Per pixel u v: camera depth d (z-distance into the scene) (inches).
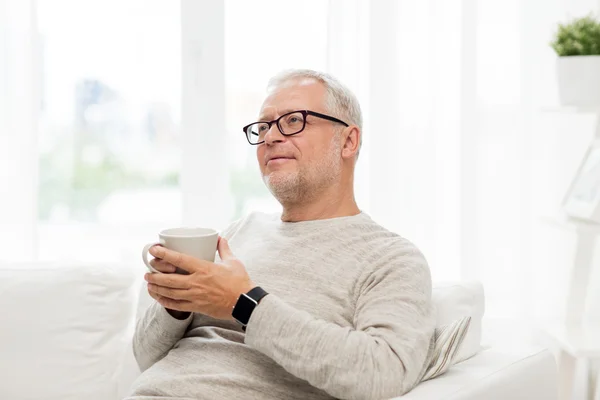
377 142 86.9
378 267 52.1
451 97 87.4
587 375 90.4
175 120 90.7
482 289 63.6
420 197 87.9
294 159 57.1
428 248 88.4
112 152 90.7
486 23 87.4
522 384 53.2
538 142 89.7
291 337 45.3
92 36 87.7
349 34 86.0
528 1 87.1
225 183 90.1
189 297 46.8
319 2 88.0
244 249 60.3
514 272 89.4
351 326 51.4
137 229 92.0
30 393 65.4
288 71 60.9
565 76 78.2
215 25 87.2
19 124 81.9
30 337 66.3
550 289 91.0
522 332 88.3
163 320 54.9
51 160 89.6
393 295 49.1
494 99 88.2
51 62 87.3
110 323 69.6
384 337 46.2
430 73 86.8
